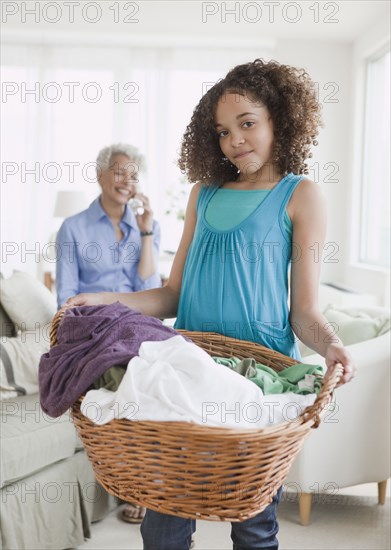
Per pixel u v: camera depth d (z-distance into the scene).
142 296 1.59
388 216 5.41
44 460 2.38
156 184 6.80
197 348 1.19
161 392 1.08
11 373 2.56
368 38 5.65
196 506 1.08
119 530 2.66
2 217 6.75
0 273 3.00
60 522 2.45
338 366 1.25
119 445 1.09
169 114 6.79
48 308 3.04
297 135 1.49
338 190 6.16
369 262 5.87
